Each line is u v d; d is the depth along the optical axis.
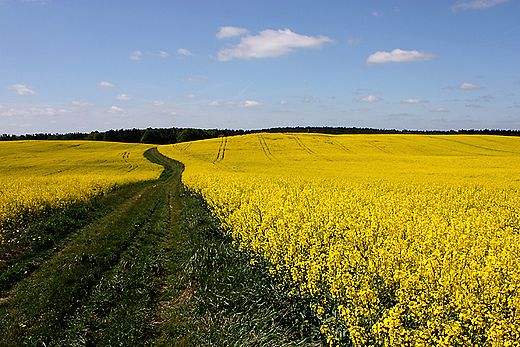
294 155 54.56
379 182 20.83
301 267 5.20
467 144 64.81
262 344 4.50
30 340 5.12
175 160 53.91
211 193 15.03
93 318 5.79
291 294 5.24
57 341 5.19
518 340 3.17
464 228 6.84
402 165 37.22
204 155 58.00
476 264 4.16
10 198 14.48
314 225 7.18
